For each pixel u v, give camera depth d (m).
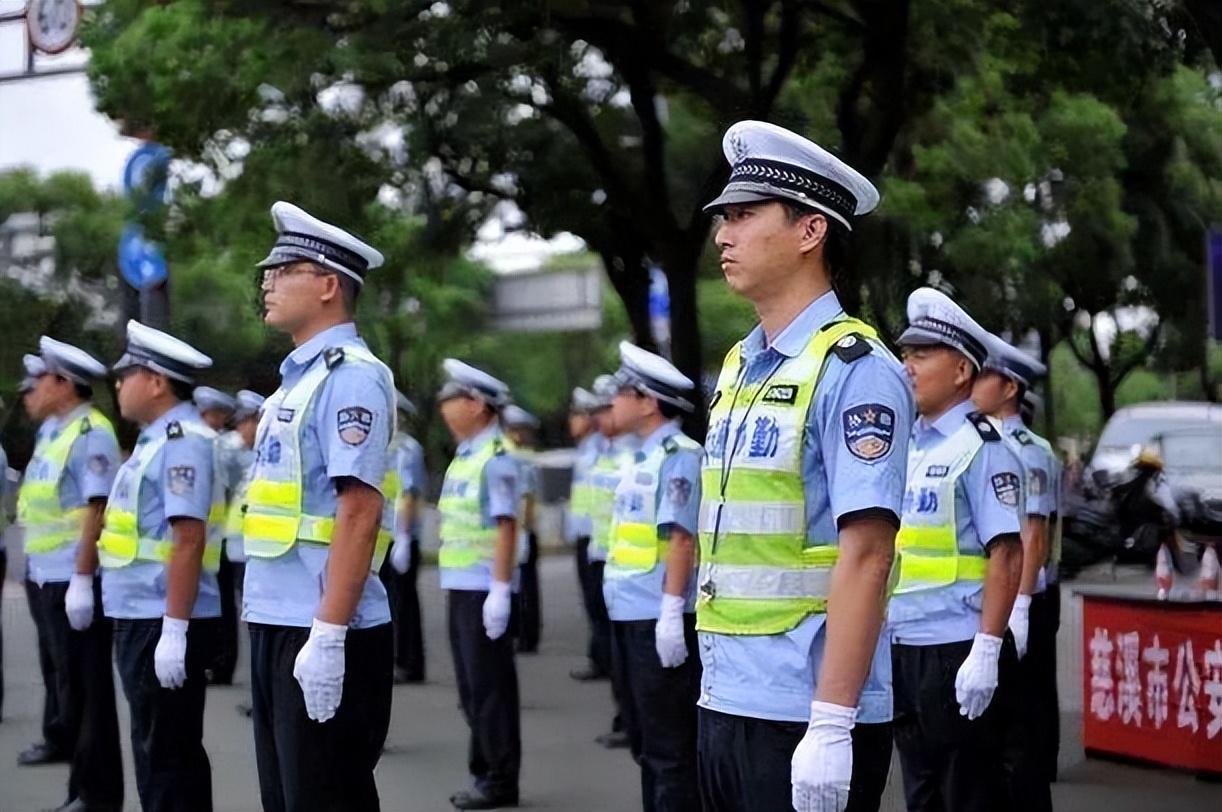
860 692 3.65
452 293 23.89
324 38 12.80
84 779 7.75
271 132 14.02
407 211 16.80
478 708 8.54
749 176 3.94
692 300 15.34
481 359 33.69
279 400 5.43
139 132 14.52
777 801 3.79
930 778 6.12
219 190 14.40
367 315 20.45
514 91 14.80
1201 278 28.80
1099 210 25.41
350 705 5.30
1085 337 38.50
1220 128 26.75
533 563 15.34
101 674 7.75
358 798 5.36
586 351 36.34
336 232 5.50
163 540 6.65
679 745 7.25
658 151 15.05
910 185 17.48
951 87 14.49
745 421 3.90
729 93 13.96
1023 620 6.97
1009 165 19.34
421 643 13.42
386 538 5.51
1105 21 12.33
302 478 5.29
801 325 3.90
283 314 5.47
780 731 3.79
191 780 6.68
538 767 9.69
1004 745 6.80
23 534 9.36
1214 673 8.88
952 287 21.97
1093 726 9.66
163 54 13.20
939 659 6.00
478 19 12.45
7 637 16.23
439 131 14.82
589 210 16.59
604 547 12.88
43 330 23.73
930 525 6.04
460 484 8.75
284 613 5.29
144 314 15.88
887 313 19.45
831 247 3.94
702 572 4.01
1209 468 23.78
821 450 3.79
